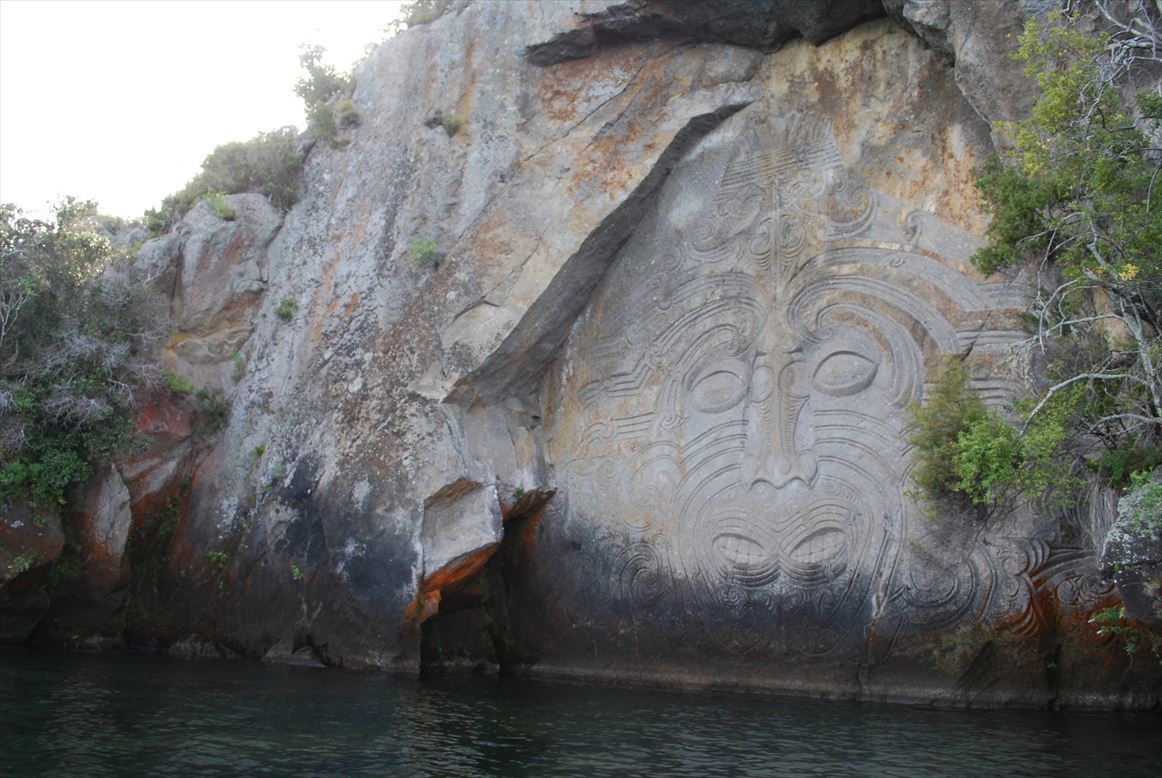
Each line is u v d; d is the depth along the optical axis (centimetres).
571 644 2022
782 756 1318
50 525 2066
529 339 2120
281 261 2450
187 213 2502
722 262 2044
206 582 2180
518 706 1642
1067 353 1511
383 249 2298
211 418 2317
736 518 1894
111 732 1324
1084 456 1489
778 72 2102
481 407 2106
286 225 2483
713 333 2017
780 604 1820
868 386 1831
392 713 1536
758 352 1959
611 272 2173
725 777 1212
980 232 1809
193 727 1378
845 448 1827
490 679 1970
